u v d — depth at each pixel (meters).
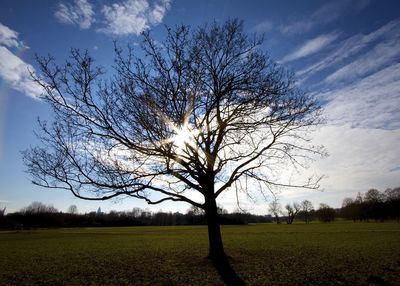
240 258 21.25
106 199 16.06
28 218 121.25
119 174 16.05
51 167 15.17
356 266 17.75
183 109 16.89
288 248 28.36
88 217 137.75
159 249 30.69
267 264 18.73
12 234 73.56
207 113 18.09
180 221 146.25
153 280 15.47
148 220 148.88
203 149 18.06
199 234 59.00
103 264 21.66
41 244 42.66
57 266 21.62
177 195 18.22
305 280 14.47
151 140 16.06
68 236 61.72
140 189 16.67
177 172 17.73
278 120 17.75
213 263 18.41
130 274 17.34
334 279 14.55
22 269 20.75
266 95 17.59
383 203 126.00
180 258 22.55
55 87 14.87
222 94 17.81
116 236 58.84
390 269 16.58
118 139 15.91
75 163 15.38
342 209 149.62
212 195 18.67
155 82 16.88
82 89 15.45
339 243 32.81
